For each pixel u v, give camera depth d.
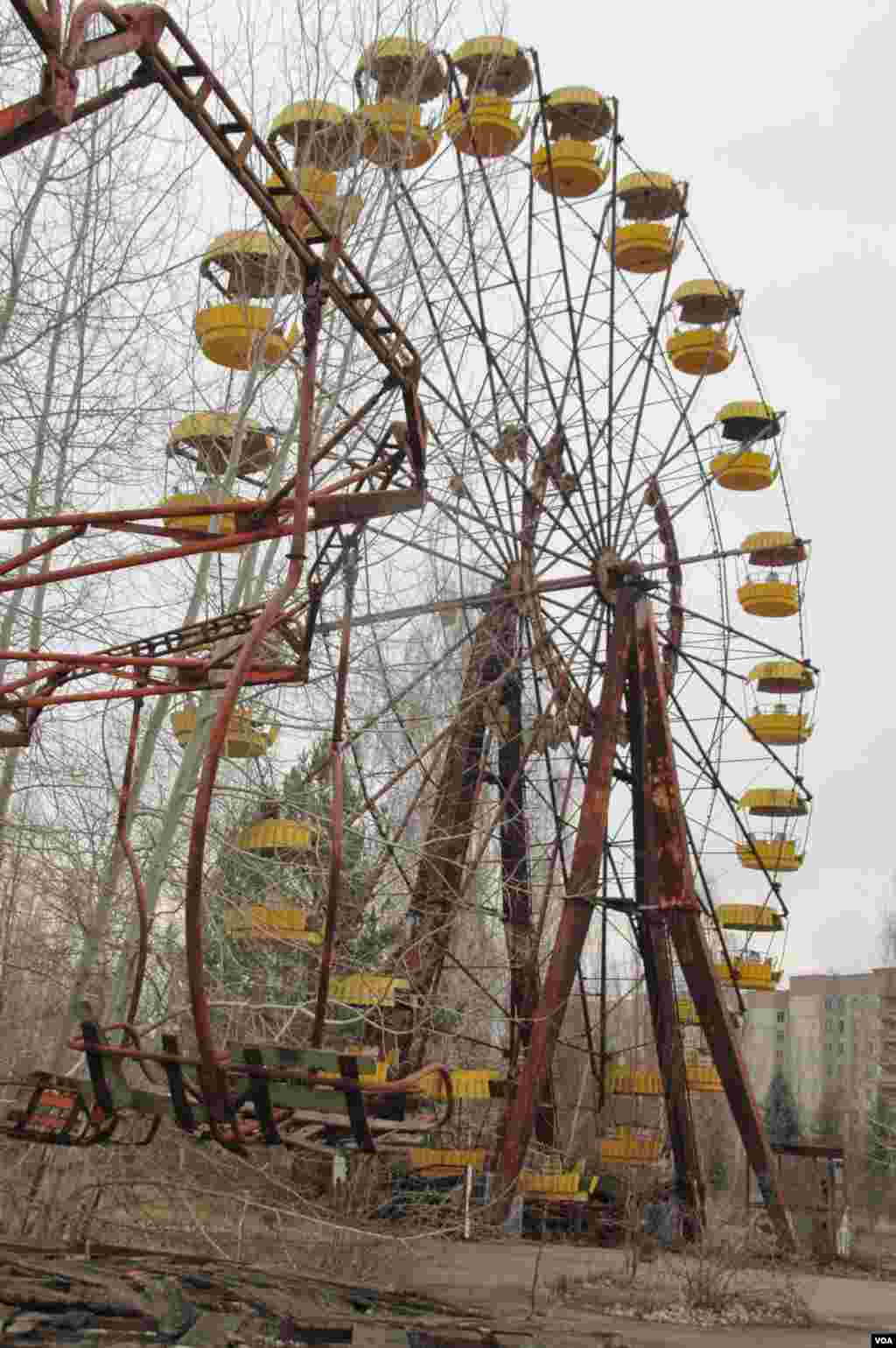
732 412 34.06
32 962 17.31
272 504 8.20
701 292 33.12
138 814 15.54
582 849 27.08
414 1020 22.92
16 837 17.69
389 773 23.77
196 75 6.30
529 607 27.59
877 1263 30.88
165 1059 7.03
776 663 37.38
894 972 82.56
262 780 18.38
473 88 25.38
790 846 36.66
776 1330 18.41
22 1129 8.11
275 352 16.91
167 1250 15.43
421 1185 25.84
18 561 8.10
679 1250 25.33
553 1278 20.23
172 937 17.84
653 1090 30.12
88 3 5.39
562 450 29.12
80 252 16.25
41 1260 11.89
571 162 28.73
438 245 20.64
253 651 6.61
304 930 18.02
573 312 28.12
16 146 5.25
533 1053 26.19
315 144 17.53
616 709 27.73
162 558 7.97
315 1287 12.94
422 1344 11.19
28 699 8.88
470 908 25.05
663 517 32.59
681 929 27.77
